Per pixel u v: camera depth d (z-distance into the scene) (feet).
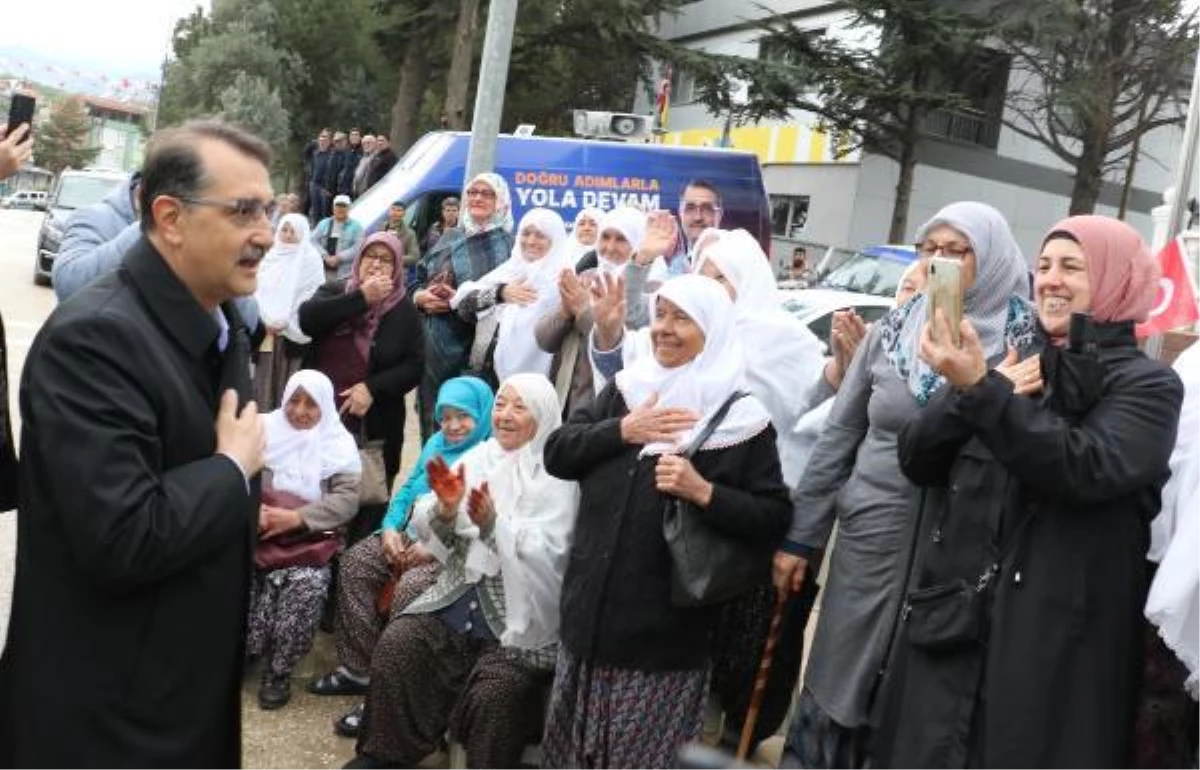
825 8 77.92
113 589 6.18
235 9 102.42
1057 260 8.54
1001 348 9.91
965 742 7.93
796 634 12.65
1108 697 7.73
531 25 72.95
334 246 35.22
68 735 6.24
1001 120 66.80
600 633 9.87
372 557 13.74
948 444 8.55
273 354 17.16
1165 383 7.96
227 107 91.76
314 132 103.45
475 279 19.21
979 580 8.12
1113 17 60.39
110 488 5.96
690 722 10.21
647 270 15.44
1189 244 19.88
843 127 67.72
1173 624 7.90
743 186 37.24
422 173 36.55
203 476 6.43
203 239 6.53
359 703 13.64
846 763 9.91
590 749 9.91
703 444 10.05
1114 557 7.89
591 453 10.16
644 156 36.68
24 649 6.29
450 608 11.76
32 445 6.23
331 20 101.55
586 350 14.80
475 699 11.03
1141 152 71.05
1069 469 7.52
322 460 14.19
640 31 75.05
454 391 13.74
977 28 62.75
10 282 47.19
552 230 17.15
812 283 41.63
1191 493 8.71
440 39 70.95
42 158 290.76
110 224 11.94
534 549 11.05
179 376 6.56
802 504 10.71
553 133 90.84
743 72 68.85
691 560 9.64
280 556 13.47
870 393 10.54
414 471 13.99
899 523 9.71
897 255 36.55
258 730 12.67
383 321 16.40
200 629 6.63
